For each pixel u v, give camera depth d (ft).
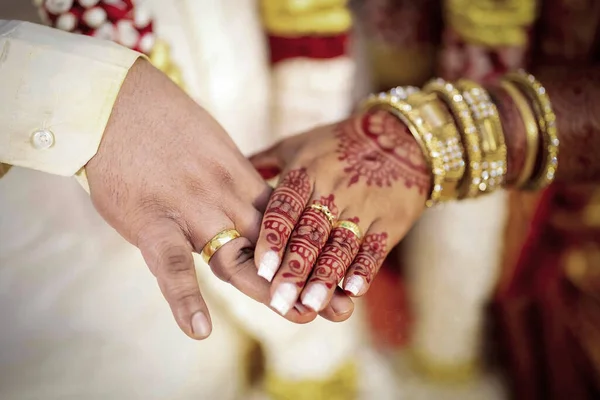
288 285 2.09
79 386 2.96
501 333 4.32
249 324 3.41
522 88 2.89
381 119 2.75
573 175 3.04
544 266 4.18
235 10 3.23
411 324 4.33
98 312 3.01
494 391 4.28
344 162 2.60
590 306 4.10
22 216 2.93
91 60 2.24
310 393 3.62
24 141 2.21
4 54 2.17
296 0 3.26
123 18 2.51
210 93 3.18
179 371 3.13
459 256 4.07
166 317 3.12
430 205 2.78
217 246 2.21
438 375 4.30
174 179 2.28
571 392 4.09
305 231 2.26
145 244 2.17
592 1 3.46
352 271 2.27
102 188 2.28
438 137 2.69
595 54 3.59
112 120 2.27
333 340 3.63
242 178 2.37
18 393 2.89
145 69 2.35
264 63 3.42
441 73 3.77
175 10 2.90
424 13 4.12
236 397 3.46
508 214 4.02
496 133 2.75
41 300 2.94
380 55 4.29
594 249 4.12
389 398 4.00
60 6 2.44
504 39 3.45
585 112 2.91
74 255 3.00
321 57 3.39
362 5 4.30
